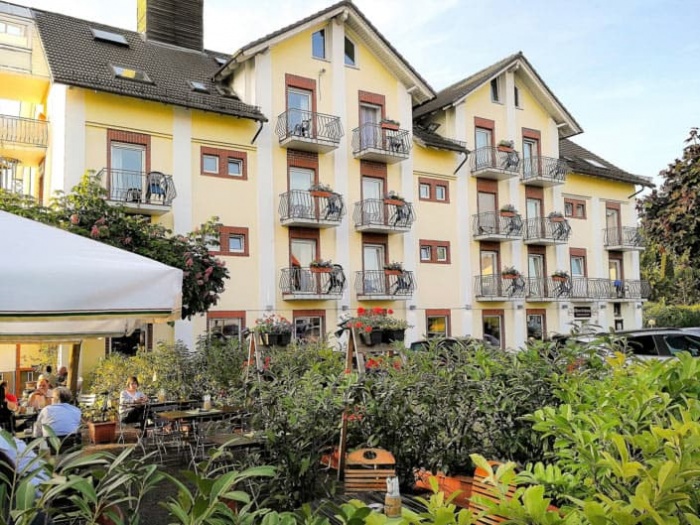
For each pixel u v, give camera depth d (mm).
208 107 17203
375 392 5770
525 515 1952
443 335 7652
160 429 9773
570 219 26234
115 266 3543
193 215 17219
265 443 5098
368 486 5160
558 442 2979
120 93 15836
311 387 5633
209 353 13633
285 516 2182
